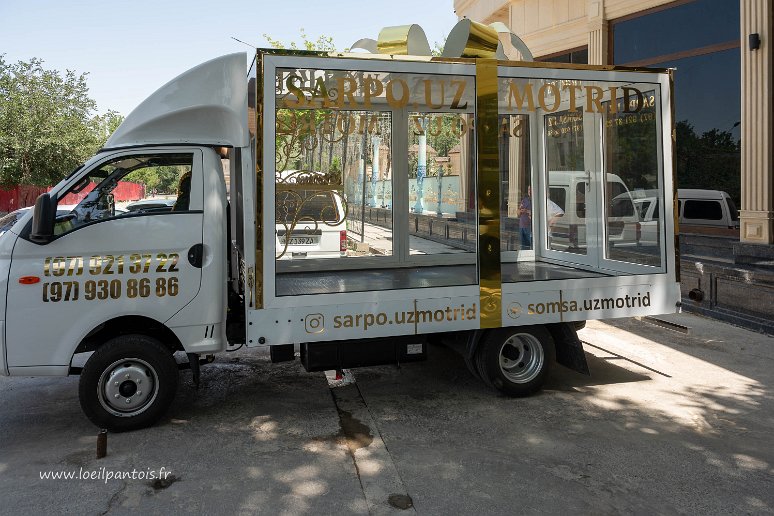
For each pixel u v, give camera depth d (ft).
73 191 15.28
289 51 14.90
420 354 17.04
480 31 18.08
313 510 11.64
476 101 16.83
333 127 21.76
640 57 39.65
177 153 15.88
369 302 16.07
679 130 37.11
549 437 15.16
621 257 20.53
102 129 86.99
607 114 20.63
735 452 14.26
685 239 35.76
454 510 11.64
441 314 16.70
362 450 14.40
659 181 18.65
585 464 13.64
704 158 35.50
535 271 21.79
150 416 15.49
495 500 12.02
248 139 15.76
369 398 18.17
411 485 12.65
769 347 23.48
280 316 15.34
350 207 22.70
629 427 15.80
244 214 15.35
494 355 17.57
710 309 28.81
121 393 15.29
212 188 15.90
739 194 33.30
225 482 12.77
